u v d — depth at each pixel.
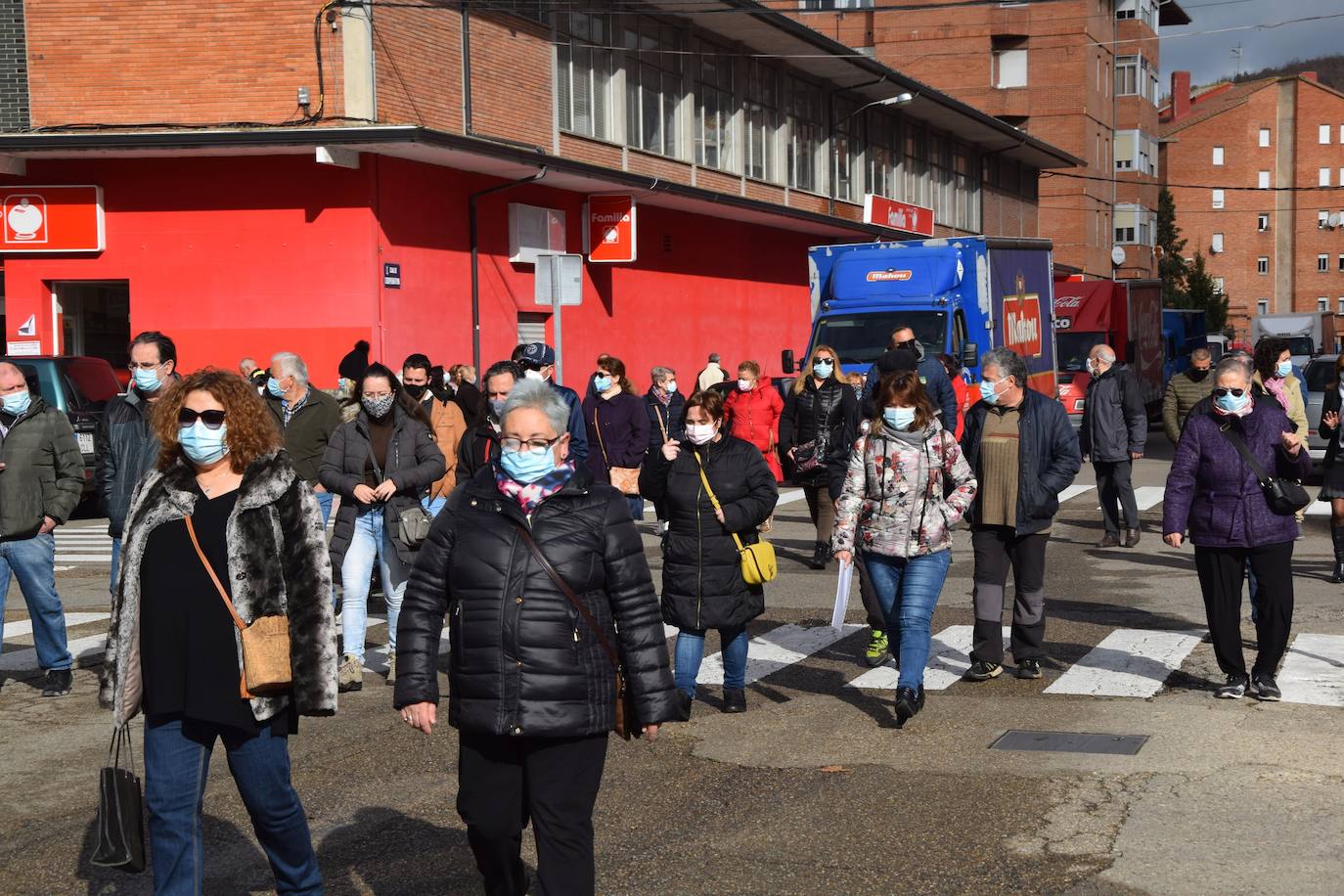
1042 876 5.17
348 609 8.59
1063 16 58.53
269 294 20.12
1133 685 8.30
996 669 8.55
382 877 5.36
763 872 5.31
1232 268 109.75
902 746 7.10
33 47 20.33
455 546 4.35
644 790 6.43
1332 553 13.72
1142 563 13.29
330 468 8.68
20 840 5.93
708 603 7.57
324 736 7.55
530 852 5.63
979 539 8.49
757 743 7.23
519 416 4.33
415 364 9.43
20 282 20.78
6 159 19.98
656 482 7.66
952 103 41.75
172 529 4.36
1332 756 6.68
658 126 29.47
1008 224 53.56
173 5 20.03
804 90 36.78
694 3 28.00
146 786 4.32
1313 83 107.62
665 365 29.44
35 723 8.02
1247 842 5.49
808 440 12.69
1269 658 7.79
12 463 8.46
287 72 19.91
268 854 4.48
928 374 13.27
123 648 4.36
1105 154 64.38
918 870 5.29
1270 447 7.72
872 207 36.25
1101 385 14.55
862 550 7.68
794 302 36.38
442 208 21.64
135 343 8.22
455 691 4.28
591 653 4.30
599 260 25.89
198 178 20.23
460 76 22.41
